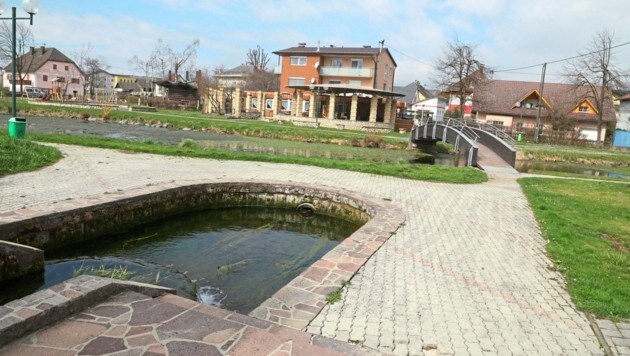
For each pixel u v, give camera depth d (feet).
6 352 9.66
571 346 13.55
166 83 204.85
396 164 62.03
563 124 168.25
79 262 23.16
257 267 24.21
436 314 15.26
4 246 19.31
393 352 12.48
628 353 13.28
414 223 28.58
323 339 12.37
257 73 257.14
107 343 10.23
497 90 199.82
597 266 21.34
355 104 147.02
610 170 97.55
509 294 17.60
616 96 193.06
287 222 35.63
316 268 18.66
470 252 23.09
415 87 284.41
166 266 23.50
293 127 132.46
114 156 48.93
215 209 36.45
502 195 43.57
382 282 17.85
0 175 33.19
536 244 25.64
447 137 91.30
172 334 10.88
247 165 50.16
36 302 11.28
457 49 164.96
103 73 332.19
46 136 59.67
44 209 24.47
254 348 10.61
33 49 238.27
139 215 29.78
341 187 39.91
